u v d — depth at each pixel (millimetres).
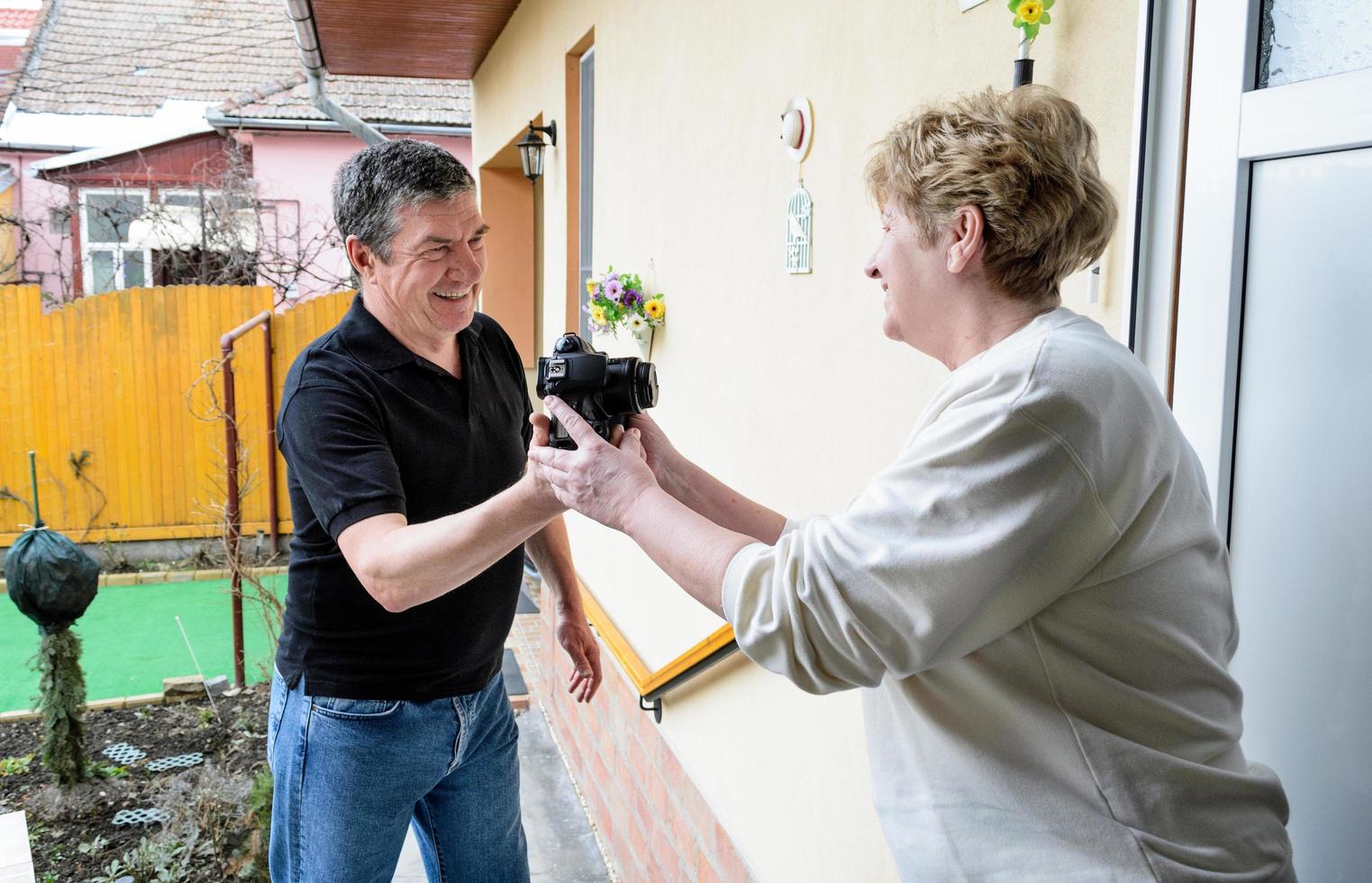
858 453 2299
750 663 2861
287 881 2186
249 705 5516
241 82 14430
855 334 2303
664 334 3557
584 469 1392
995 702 1200
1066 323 1183
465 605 2133
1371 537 1299
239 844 4035
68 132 13352
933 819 1257
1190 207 1504
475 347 2213
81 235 12766
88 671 6422
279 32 15258
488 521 1589
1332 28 1312
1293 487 1399
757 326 2812
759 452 2803
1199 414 1507
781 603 1173
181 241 12375
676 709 3400
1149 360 1585
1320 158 1333
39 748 5047
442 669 2129
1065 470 1078
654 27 3596
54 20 14867
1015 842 1192
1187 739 1182
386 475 1865
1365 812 1336
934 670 1232
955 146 1202
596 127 4391
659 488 1351
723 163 3012
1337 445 1337
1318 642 1381
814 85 2459
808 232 2496
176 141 12844
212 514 8648
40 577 4406
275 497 7527
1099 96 1610
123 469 8516
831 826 2451
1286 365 1397
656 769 3564
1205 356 1490
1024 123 1196
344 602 2033
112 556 8484
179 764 4840
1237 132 1425
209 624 7348
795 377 2596
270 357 7324
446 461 2072
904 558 1105
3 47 15312
